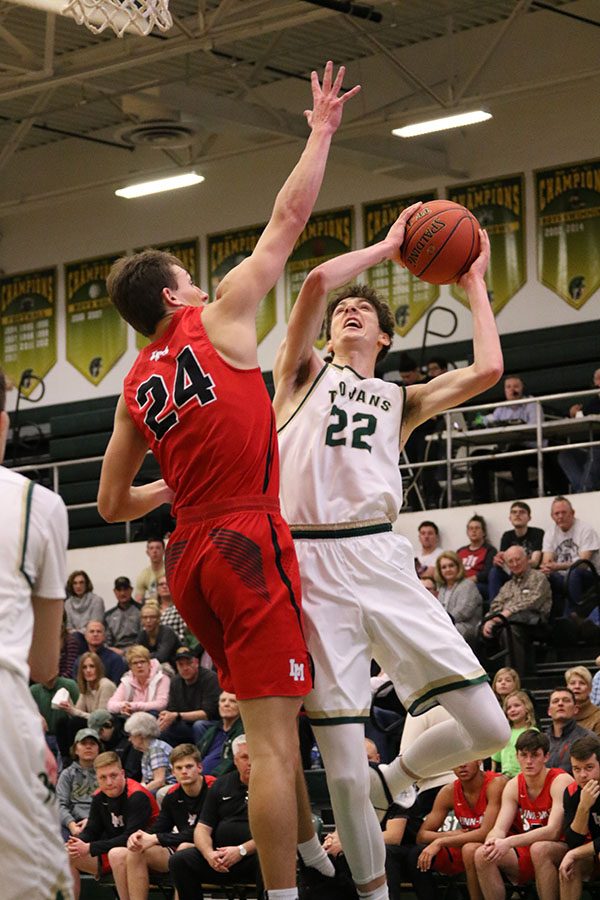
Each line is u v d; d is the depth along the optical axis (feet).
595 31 73.15
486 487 64.28
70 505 77.77
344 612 19.04
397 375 78.18
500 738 19.33
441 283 21.22
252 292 17.07
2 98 70.08
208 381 16.78
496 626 50.49
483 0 71.67
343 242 81.97
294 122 74.28
